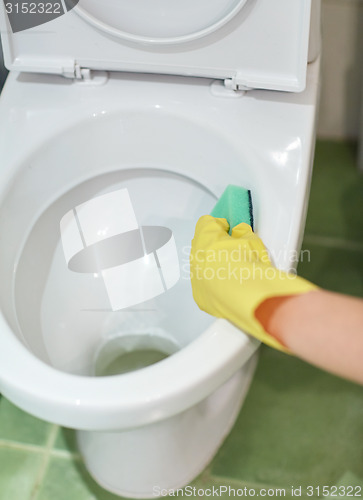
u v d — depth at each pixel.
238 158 0.77
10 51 0.80
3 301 0.70
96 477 0.96
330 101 1.26
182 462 0.93
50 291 0.84
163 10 0.75
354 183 1.28
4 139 0.79
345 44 1.16
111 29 0.76
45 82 0.83
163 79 0.82
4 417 1.03
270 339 0.56
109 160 0.85
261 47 0.75
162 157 0.84
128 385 0.58
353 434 1.00
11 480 0.97
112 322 0.91
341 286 1.15
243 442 1.00
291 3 0.70
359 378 0.50
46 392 0.58
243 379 1.01
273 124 0.77
